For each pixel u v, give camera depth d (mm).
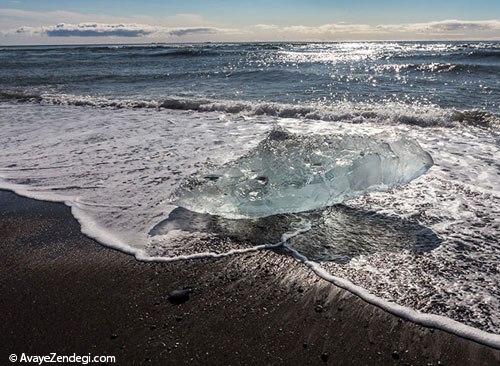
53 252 3291
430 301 2527
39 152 5965
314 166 4023
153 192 4340
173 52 40719
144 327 2412
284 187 3824
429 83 13609
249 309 2551
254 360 2150
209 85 14844
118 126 7750
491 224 3449
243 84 14844
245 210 3732
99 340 2318
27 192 4484
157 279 2889
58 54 45156
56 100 11391
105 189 4484
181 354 2201
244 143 6219
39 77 19031
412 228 3441
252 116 8727
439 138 6430
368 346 2221
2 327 2447
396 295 2605
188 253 3201
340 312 2490
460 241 3189
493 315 2379
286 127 7520
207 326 2410
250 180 3965
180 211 3881
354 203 3986
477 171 4742
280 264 3020
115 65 26109
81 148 6133
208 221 3684
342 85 13797
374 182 4117
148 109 9844
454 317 2385
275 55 36312
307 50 48594
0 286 2873
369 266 2932
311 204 3844
